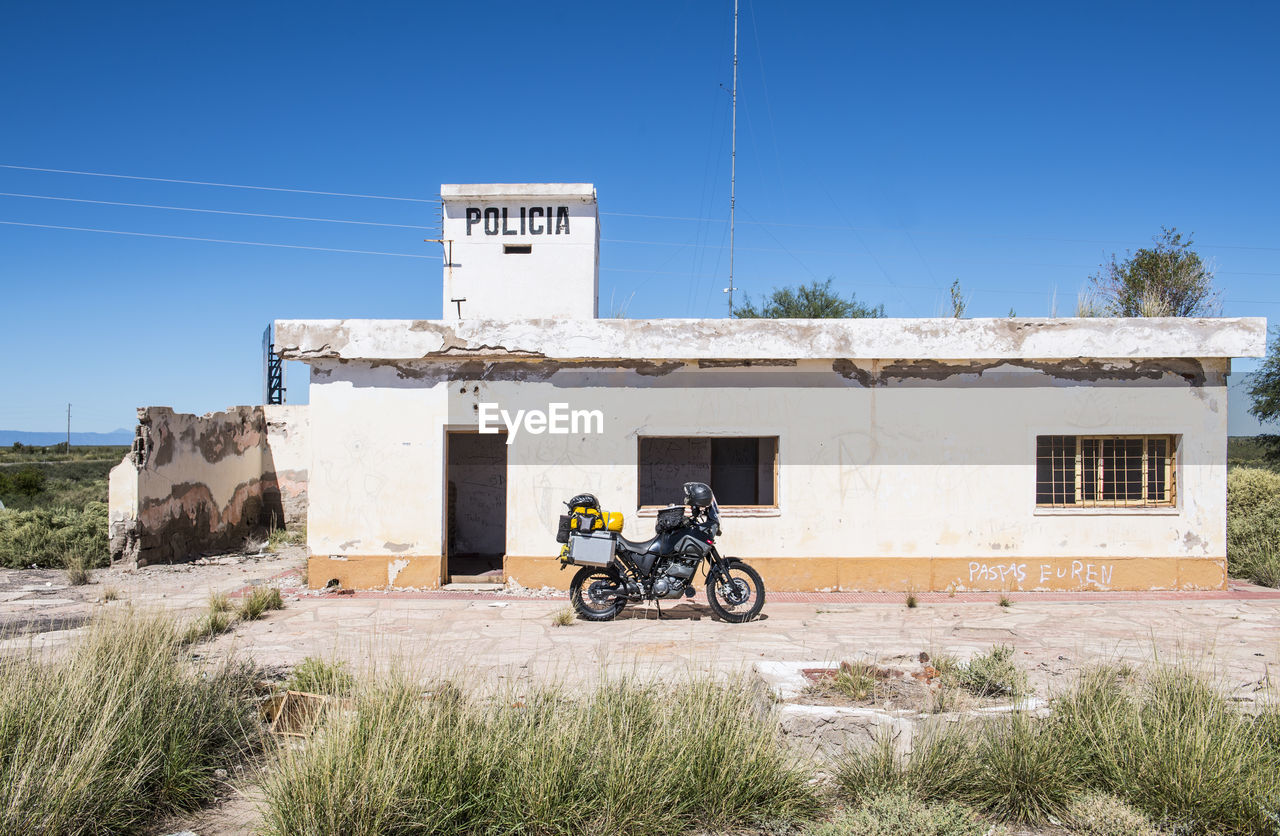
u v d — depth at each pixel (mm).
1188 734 4172
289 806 3643
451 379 10320
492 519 13414
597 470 10289
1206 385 10305
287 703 5031
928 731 4438
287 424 17141
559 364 10336
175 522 13172
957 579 10227
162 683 4633
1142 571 10227
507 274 14133
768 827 3945
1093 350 10125
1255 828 3801
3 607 9117
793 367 10336
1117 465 10539
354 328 10133
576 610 8688
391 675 4570
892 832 3684
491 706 4559
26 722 3980
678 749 4199
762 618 8750
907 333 10133
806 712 4672
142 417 12219
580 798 3891
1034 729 4449
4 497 27922
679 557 8539
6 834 3340
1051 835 3934
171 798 4059
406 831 3646
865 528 10273
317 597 9852
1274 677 6211
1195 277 22594
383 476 10281
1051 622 8523
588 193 14086
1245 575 11242
